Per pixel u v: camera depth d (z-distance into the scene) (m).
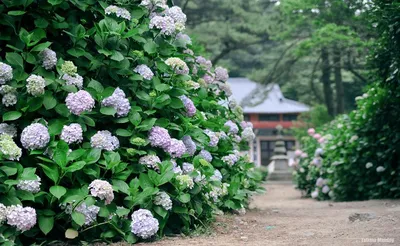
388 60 7.34
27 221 3.10
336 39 15.68
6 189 3.17
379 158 7.80
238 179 5.46
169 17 4.29
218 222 4.47
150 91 4.13
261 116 38.34
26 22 3.84
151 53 4.18
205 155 4.55
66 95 3.69
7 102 3.43
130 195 3.57
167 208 3.64
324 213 5.88
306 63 21.86
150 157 3.78
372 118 7.93
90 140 3.62
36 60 3.64
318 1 15.98
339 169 8.74
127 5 4.29
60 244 3.37
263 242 3.57
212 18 21.56
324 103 25.92
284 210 6.55
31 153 3.30
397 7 6.47
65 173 3.32
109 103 3.71
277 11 21.03
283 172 23.53
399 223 4.25
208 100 5.47
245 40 20.88
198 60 5.80
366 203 7.11
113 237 3.52
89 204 3.28
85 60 3.91
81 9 3.94
